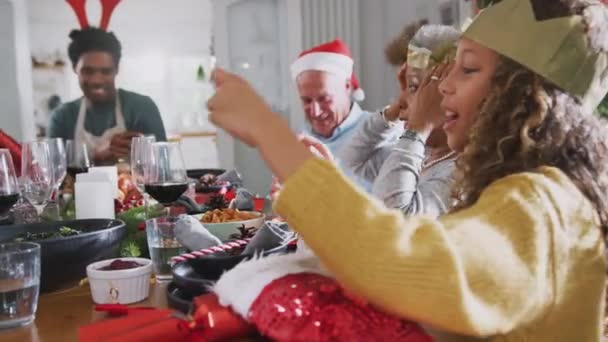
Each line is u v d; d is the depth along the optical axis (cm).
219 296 73
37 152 154
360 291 59
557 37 71
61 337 85
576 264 66
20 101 427
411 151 132
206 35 457
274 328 65
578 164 71
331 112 279
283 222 129
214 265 99
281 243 105
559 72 71
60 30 432
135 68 448
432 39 148
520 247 60
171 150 143
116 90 445
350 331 62
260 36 427
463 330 56
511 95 72
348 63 283
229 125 67
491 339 66
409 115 142
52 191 160
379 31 413
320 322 63
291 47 415
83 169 207
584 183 69
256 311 67
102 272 97
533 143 69
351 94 293
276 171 64
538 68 70
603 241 70
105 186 140
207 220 143
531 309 61
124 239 128
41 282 103
